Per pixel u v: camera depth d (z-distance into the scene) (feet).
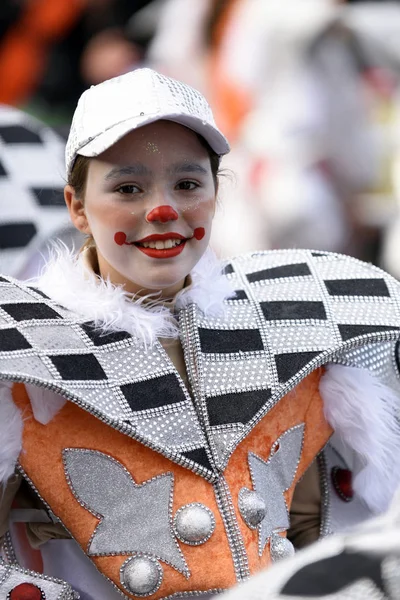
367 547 8.13
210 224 14.12
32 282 15.16
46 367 13.14
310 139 31.07
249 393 14.05
